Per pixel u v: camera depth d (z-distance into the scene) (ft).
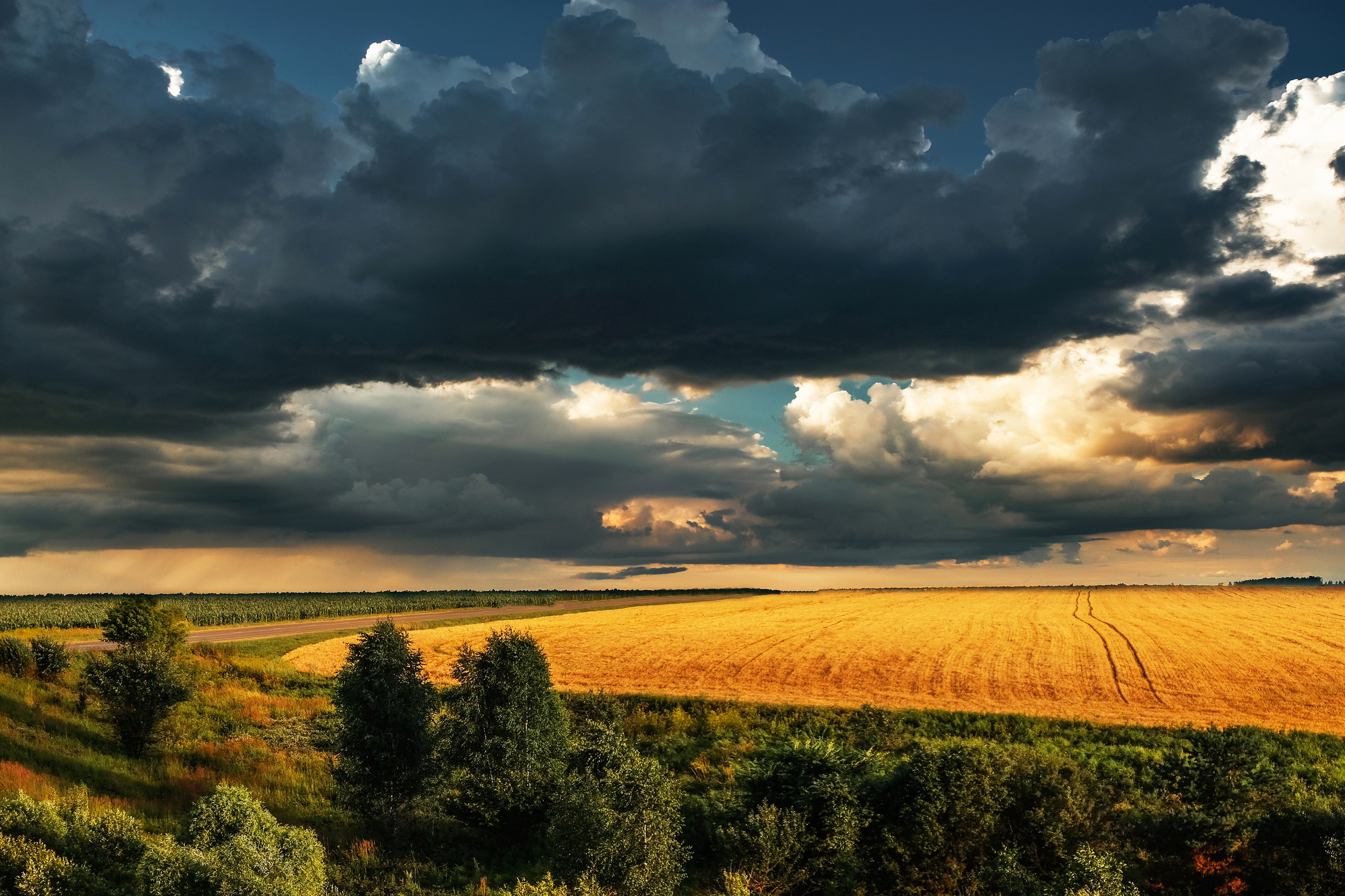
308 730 124.16
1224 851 65.21
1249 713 143.54
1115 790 88.07
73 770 81.15
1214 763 80.07
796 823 68.54
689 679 192.54
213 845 48.21
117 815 50.52
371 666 78.89
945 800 67.46
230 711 132.77
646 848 58.34
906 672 194.39
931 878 65.92
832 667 203.41
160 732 101.24
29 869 42.75
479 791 77.87
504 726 81.15
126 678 96.58
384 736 77.25
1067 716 141.90
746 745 118.62
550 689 85.87
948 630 274.98
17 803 49.65
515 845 76.33
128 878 46.26
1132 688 168.04
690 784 97.91
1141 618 303.48
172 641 177.06
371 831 77.71
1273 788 75.97
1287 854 64.54
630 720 139.33
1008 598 454.81
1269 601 385.50
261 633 325.42
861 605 426.92
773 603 465.06
